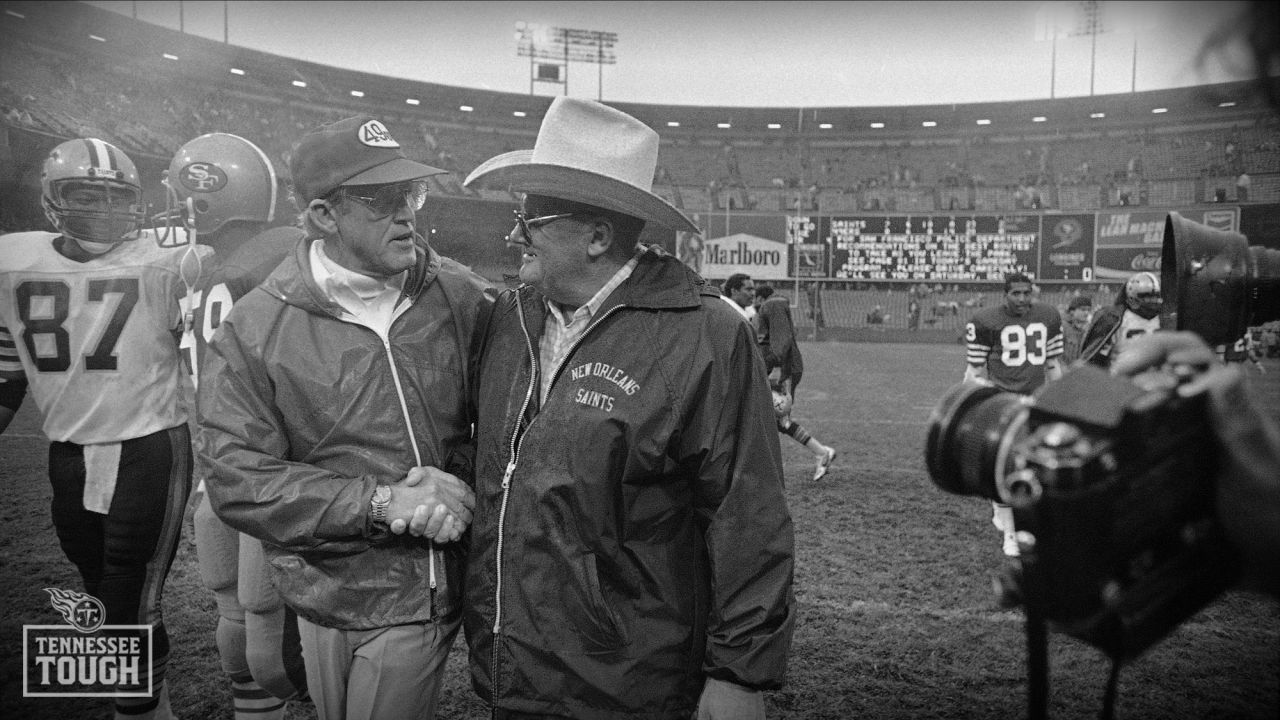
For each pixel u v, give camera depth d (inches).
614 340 64.4
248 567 88.0
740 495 62.6
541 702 64.2
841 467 292.0
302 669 92.7
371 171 67.2
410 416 72.0
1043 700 29.8
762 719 64.6
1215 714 112.7
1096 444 27.2
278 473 65.9
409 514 66.0
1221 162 1384.1
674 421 62.7
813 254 1393.9
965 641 138.7
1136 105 1470.2
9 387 105.9
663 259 67.8
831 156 1646.2
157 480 105.2
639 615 64.6
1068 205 1400.1
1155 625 29.1
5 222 667.4
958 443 34.1
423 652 71.0
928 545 195.2
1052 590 28.0
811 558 184.7
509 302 73.6
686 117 1642.5
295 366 69.1
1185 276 38.5
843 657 132.5
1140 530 27.5
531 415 66.8
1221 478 26.9
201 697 115.3
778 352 279.9
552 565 63.7
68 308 102.3
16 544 180.4
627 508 63.7
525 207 66.8
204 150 114.0
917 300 1348.4
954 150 1609.3
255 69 1304.1
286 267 72.4
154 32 1149.7
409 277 74.4
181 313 108.4
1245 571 28.4
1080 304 347.6
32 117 837.8
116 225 104.5
